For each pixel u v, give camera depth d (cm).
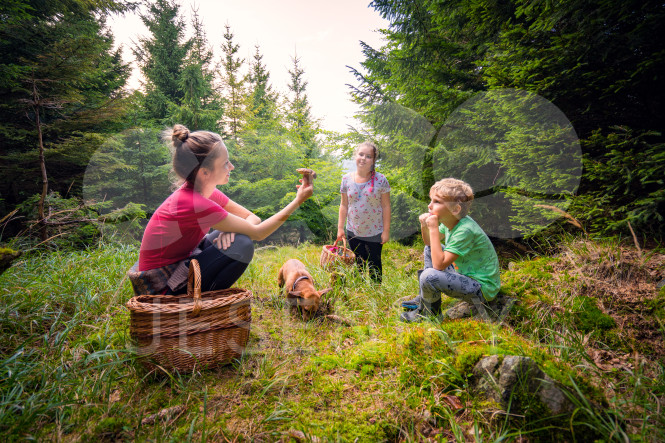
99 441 132
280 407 154
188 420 146
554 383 135
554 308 220
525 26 353
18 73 451
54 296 250
